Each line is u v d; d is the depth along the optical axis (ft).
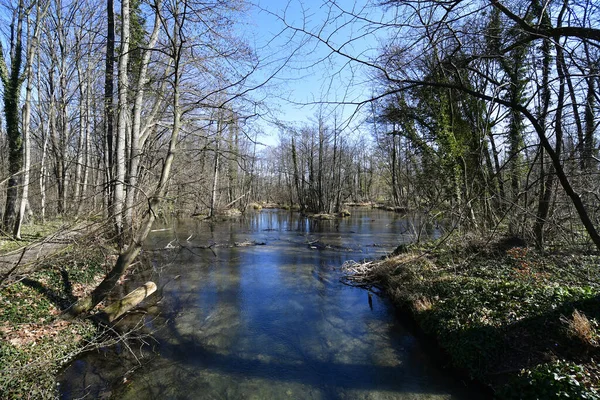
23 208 36.70
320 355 20.24
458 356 17.98
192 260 44.98
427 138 36.35
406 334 23.03
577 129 19.17
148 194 23.98
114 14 38.63
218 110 29.60
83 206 21.31
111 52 38.17
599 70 11.64
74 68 59.93
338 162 124.06
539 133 12.98
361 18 11.57
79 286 27.35
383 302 29.25
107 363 18.98
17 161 40.11
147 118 41.34
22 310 20.47
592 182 20.10
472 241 30.60
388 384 17.21
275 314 26.61
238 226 82.02
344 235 67.62
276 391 16.62
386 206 138.51
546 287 19.60
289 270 40.19
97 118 57.36
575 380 12.73
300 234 69.10
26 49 48.57
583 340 14.66
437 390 16.63
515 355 16.31
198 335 22.76
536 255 26.40
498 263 26.94
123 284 32.63
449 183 29.99
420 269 29.55
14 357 16.17
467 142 29.43
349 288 33.37
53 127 56.24
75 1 57.06
